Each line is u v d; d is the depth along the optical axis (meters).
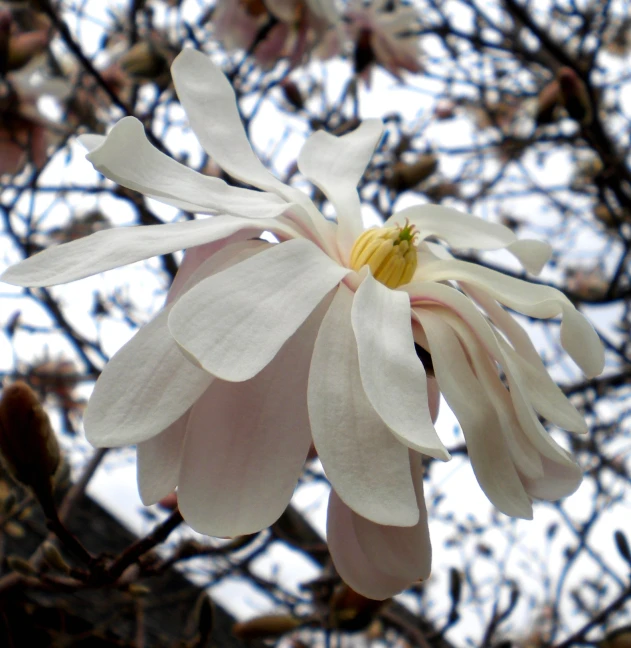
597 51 0.50
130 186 0.23
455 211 0.27
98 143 0.24
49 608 0.34
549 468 0.24
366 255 0.25
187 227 0.23
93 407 0.22
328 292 0.24
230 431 0.22
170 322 0.21
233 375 0.21
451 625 0.38
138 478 0.22
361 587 0.23
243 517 0.22
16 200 0.42
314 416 0.22
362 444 0.22
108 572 0.25
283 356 0.23
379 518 0.21
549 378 0.24
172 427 0.23
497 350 0.23
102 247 0.23
